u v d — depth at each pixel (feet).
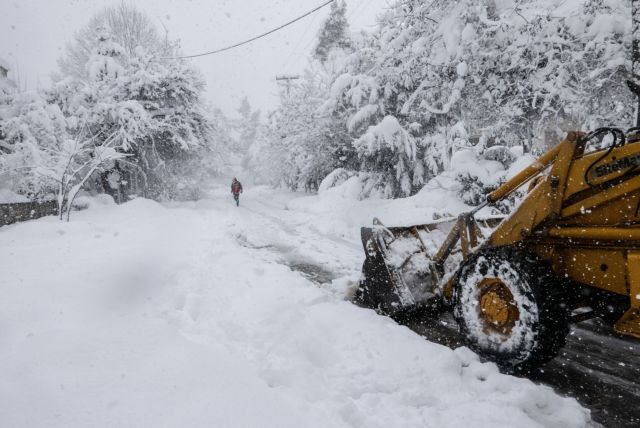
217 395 7.73
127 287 14.89
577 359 10.84
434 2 32.65
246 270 17.57
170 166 68.49
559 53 25.04
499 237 11.07
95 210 40.16
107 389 7.88
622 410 8.41
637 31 21.15
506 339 9.95
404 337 10.85
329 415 7.45
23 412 7.14
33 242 23.17
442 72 32.24
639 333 8.32
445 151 35.14
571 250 9.75
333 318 12.25
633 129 8.80
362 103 42.19
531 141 28.84
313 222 37.32
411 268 13.69
